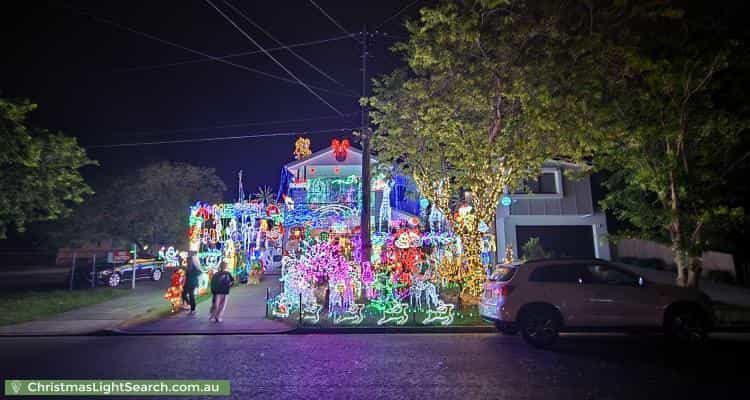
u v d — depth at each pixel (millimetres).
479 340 9570
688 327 9031
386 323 11023
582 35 10648
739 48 11031
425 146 14805
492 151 12758
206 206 18250
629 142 12000
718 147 12070
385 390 6074
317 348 8781
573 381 6465
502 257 22594
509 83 11625
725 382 6395
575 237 23203
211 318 11773
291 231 18891
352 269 13164
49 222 28234
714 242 17578
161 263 23703
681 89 11102
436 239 14633
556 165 23047
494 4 10570
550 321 8883
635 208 13719
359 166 27453
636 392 5949
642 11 10445
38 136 15031
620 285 9164
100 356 8172
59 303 14781
